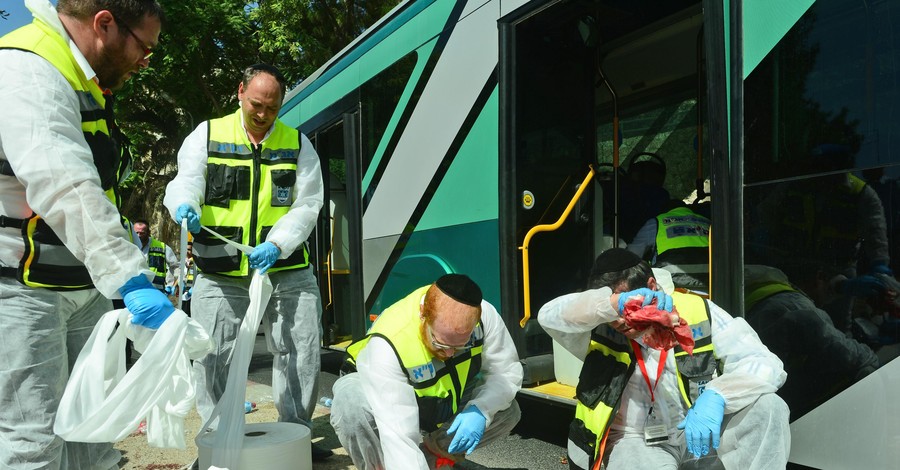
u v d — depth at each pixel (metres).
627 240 4.40
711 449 2.43
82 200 1.89
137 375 1.98
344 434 2.72
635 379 2.44
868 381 2.23
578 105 4.21
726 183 2.69
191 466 3.16
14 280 1.97
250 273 3.28
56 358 2.06
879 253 2.21
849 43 2.34
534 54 4.01
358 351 2.91
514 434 4.16
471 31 4.19
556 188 4.07
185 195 3.03
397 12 5.12
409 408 2.45
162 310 2.05
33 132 1.86
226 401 2.71
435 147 4.49
